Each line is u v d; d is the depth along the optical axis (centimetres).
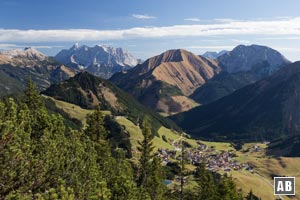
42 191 3600
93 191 4209
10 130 3244
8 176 3170
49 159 3719
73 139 4609
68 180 3956
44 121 4534
